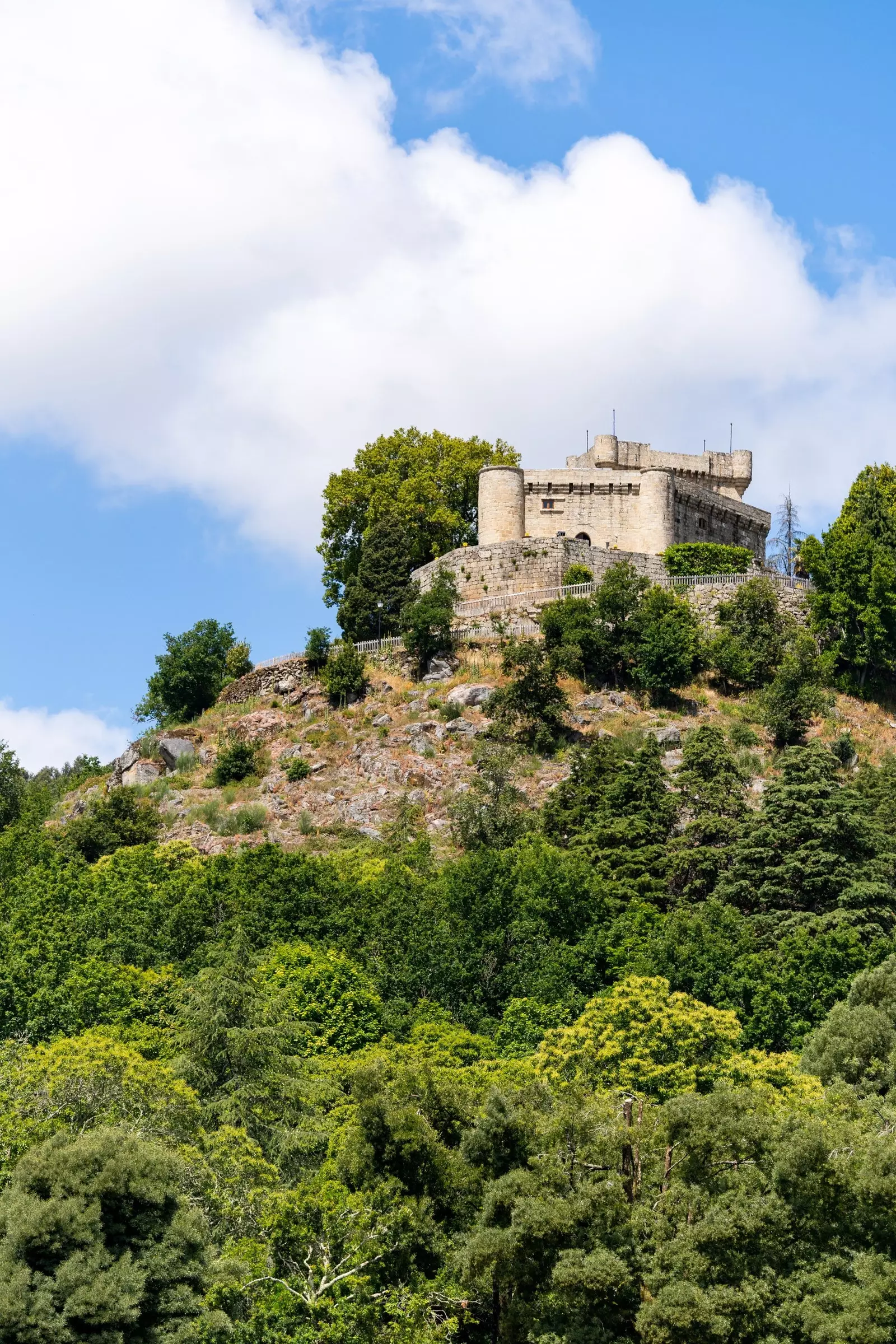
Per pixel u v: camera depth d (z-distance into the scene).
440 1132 47.41
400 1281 43.09
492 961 69.12
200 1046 53.75
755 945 69.81
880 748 95.38
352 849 84.12
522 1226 40.53
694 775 83.88
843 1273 39.91
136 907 73.25
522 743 93.38
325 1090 53.78
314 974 63.94
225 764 96.81
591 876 73.56
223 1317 36.81
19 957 62.78
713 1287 38.88
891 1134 43.41
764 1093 49.06
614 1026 55.28
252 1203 44.16
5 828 97.06
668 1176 42.91
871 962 65.19
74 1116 45.69
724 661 100.00
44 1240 34.47
